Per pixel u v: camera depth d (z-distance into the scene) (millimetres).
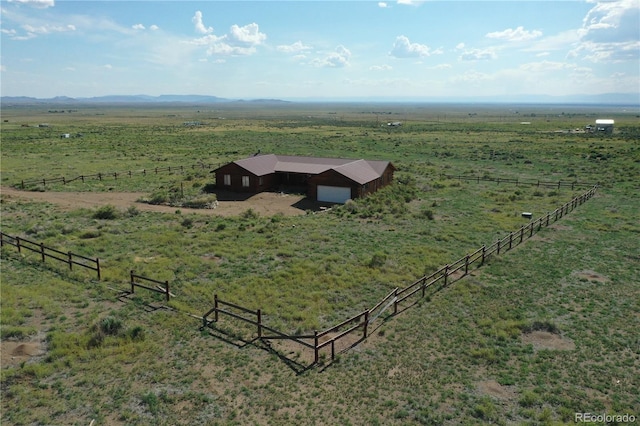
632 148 97812
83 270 25875
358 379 15758
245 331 19219
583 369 16469
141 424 13195
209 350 17609
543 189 58125
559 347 18156
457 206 48031
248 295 22984
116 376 15625
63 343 17406
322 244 33031
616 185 60219
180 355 17156
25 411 13578
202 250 30875
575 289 24406
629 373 16203
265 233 36031
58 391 14672
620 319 20672
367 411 13969
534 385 15477
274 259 29125
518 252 31297
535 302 22719
